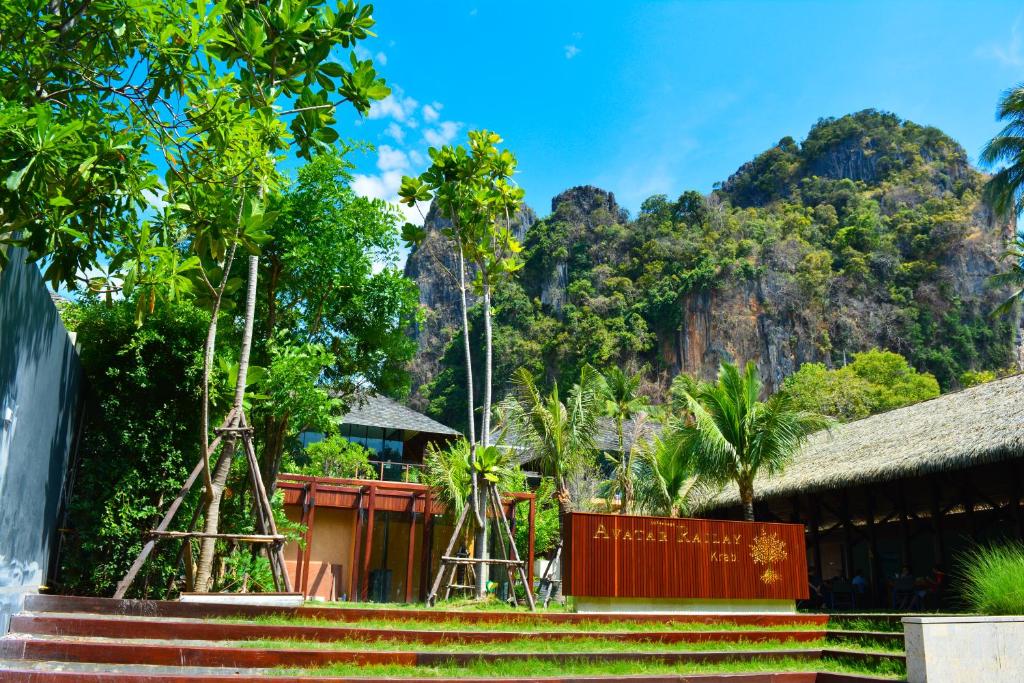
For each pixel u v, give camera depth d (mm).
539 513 20938
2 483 5863
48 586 8695
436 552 17984
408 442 31375
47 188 4523
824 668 8547
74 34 5375
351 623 7812
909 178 100250
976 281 83000
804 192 105188
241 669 6090
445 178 12727
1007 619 7832
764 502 18922
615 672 7438
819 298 86000
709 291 88688
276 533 8398
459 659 7020
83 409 9703
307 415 10773
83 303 9852
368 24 6492
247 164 5895
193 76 5523
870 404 47719
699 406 16781
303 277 11734
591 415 18797
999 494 17578
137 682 5340
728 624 10266
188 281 5430
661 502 19000
